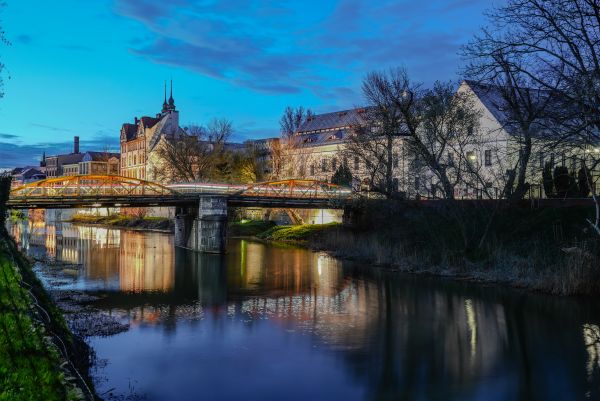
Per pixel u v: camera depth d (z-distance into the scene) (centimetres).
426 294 2702
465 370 1535
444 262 3466
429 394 1349
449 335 1906
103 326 1961
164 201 4466
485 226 3644
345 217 5375
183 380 1408
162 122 11206
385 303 2488
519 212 3638
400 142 5025
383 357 1638
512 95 3084
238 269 3675
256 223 7094
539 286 2723
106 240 6081
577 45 2069
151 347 1702
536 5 2122
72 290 2744
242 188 5072
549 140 2166
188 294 2705
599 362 1605
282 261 4122
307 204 4994
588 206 3303
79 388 827
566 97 1952
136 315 2178
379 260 3888
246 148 7938
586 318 2150
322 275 3388
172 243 5750
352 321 2120
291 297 2644
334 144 7450
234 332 1919
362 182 4662
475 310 2320
